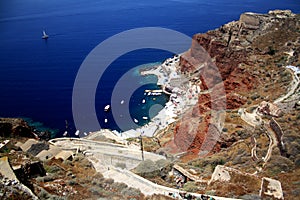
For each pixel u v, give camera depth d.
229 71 110.88
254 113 67.00
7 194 27.03
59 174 38.50
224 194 33.75
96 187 35.56
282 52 102.44
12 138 51.91
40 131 96.75
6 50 187.25
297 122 53.66
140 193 35.09
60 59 166.12
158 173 45.34
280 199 32.53
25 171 34.22
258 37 119.19
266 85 84.88
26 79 141.88
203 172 44.22
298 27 114.19
